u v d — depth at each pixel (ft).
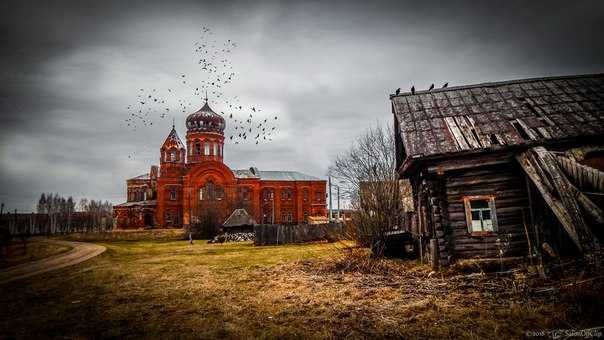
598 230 30.91
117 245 130.82
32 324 26.66
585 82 47.93
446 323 22.49
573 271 28.30
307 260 58.70
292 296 32.45
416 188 52.42
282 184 227.81
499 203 39.24
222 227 146.61
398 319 23.91
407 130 44.09
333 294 32.24
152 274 52.08
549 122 40.37
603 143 37.76
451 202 40.22
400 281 36.45
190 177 197.57
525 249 37.73
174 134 213.25
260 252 85.10
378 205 51.93
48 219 287.48
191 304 31.40
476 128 42.01
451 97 49.21
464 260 37.63
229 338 22.09
